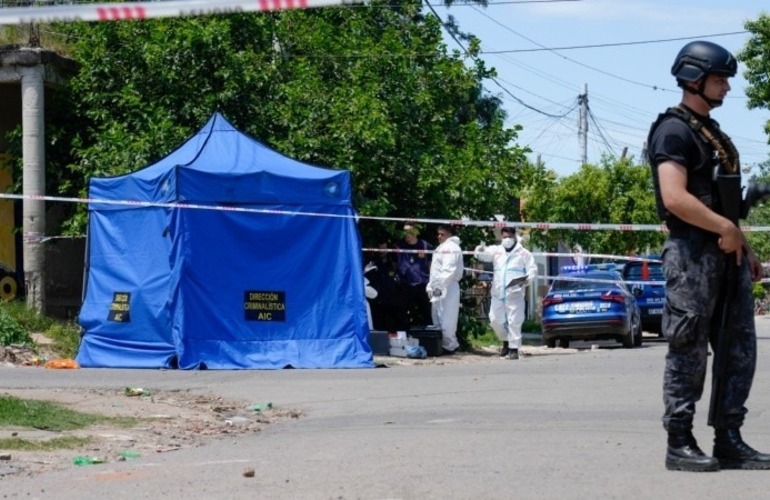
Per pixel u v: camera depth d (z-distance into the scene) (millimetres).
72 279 39938
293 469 11961
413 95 37250
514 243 32312
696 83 11023
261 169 27547
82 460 13312
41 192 34125
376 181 35281
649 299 45250
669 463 11297
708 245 10922
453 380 22844
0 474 12203
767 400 18531
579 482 10734
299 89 35750
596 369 25078
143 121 35125
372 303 34188
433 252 33156
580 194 66062
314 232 27547
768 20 50594
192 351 26344
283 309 27219
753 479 10758
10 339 29062
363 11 42094
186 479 11547
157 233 27062
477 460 12203
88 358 27234
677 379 11172
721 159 11023
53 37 36906
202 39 35031
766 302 91625
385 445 13695
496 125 39125
